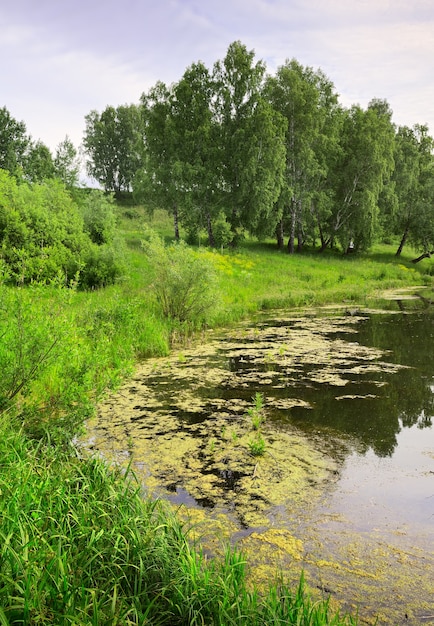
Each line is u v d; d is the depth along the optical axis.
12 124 48.22
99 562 2.88
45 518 3.03
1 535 2.60
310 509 4.13
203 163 33.28
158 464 4.94
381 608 2.95
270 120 32.16
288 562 3.40
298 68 37.62
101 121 68.56
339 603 2.99
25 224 16.06
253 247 37.00
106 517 3.29
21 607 2.31
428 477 4.75
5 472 3.44
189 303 13.45
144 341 10.43
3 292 5.14
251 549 3.54
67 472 3.82
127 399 7.10
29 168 39.78
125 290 16.00
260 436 5.68
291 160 35.97
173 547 3.22
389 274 31.91
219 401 7.05
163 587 2.76
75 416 4.91
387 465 5.01
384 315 16.77
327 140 36.09
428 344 11.47
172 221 45.31
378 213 37.94
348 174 38.06
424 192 41.34
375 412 6.65
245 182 32.19
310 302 20.23
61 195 20.20
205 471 4.81
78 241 17.48
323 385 7.95
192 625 2.62
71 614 2.37
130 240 30.12
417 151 45.22
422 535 3.75
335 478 4.70
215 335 12.70
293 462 5.05
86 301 12.36
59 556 2.57
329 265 32.62
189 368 9.05
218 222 31.53
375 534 3.76
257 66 33.25
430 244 42.38
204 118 32.84
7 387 4.81
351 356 10.13
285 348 10.94
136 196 36.75
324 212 36.75
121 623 2.46
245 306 17.41
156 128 34.09
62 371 5.18
